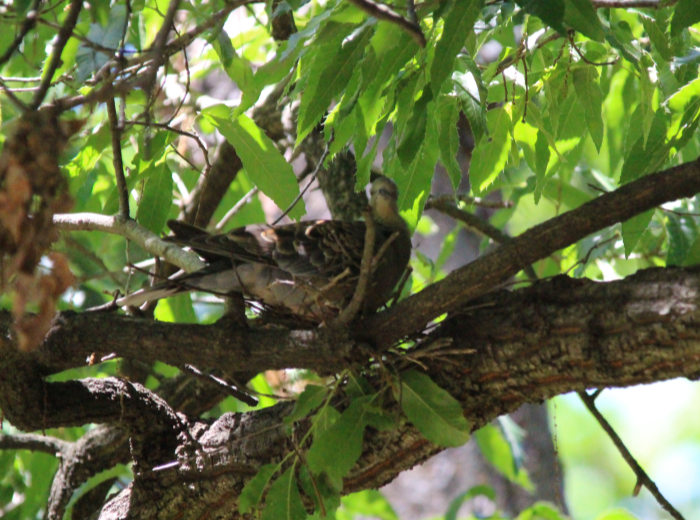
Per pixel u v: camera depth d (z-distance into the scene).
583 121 8.23
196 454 7.41
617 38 7.39
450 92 7.02
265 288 7.28
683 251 8.36
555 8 5.28
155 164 7.94
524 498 14.72
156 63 5.25
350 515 12.01
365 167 7.36
